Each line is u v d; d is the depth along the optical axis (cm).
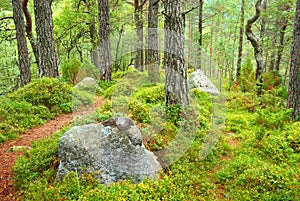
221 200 457
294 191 446
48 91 890
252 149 639
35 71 1964
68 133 494
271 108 857
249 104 1017
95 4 1745
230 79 1509
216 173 543
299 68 756
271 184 474
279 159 582
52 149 553
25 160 527
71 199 415
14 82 1961
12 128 689
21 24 1220
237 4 1714
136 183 473
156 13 1270
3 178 488
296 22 750
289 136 654
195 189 482
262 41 1412
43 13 1023
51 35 1052
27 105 809
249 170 517
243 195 461
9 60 1895
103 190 433
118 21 1639
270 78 1154
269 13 1236
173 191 456
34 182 462
